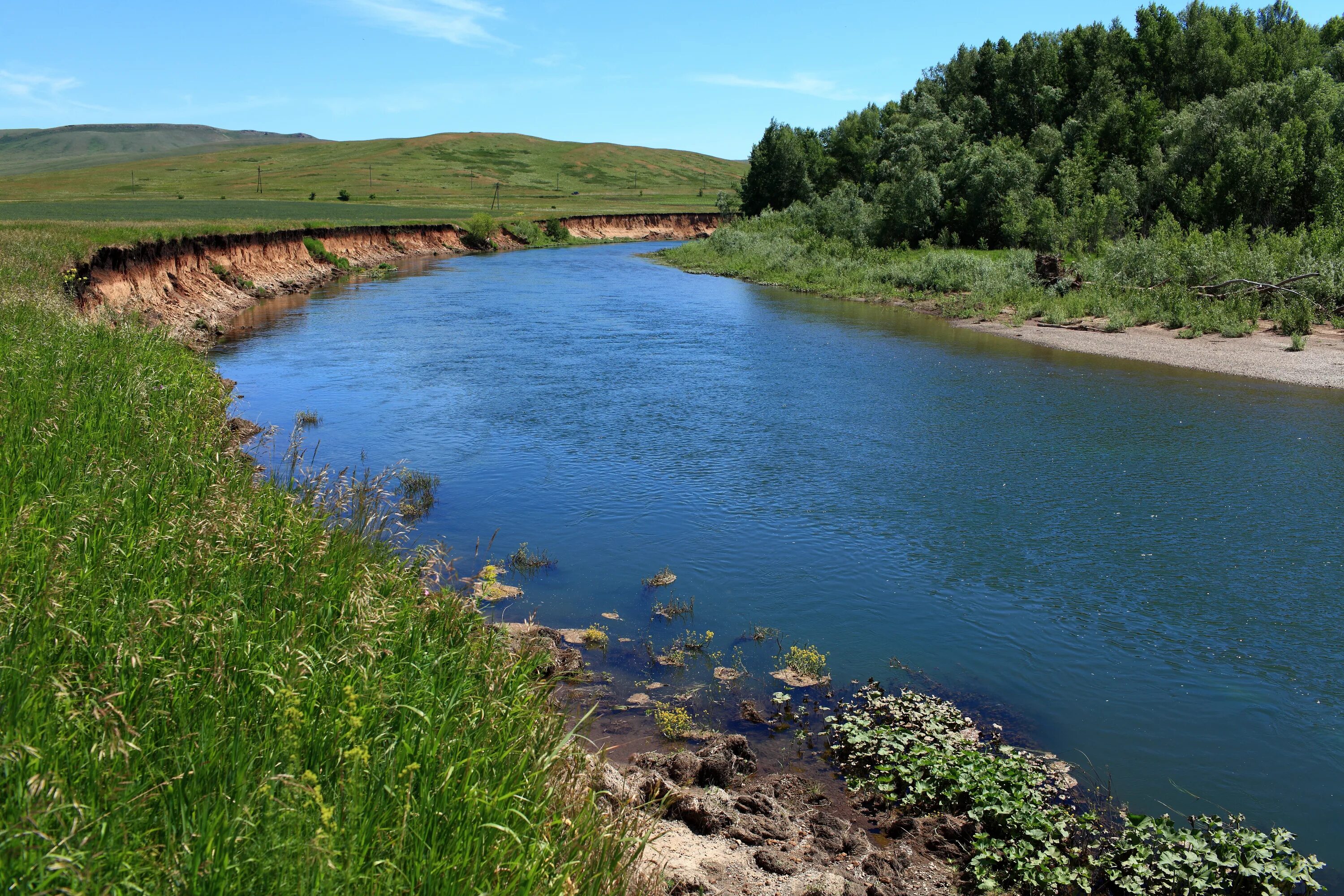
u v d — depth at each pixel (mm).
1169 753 7457
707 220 120625
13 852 2881
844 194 69812
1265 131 50000
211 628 4660
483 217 82000
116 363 12688
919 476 15148
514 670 5891
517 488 14352
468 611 6930
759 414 19703
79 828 3055
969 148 63344
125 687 3932
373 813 3607
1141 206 55250
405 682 4957
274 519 6914
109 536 5664
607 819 4934
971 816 6383
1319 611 10164
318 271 49875
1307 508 13477
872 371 24656
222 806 3367
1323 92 51344
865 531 12648
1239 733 7781
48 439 7645
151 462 8117
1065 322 33188
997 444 17156
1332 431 17922
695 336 31438
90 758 3410
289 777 3314
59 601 4441
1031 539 12328
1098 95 69125
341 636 5141
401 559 7766
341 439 17062
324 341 29109
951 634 9625
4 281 17766
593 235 101625
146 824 3264
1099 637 9570
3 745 3213
